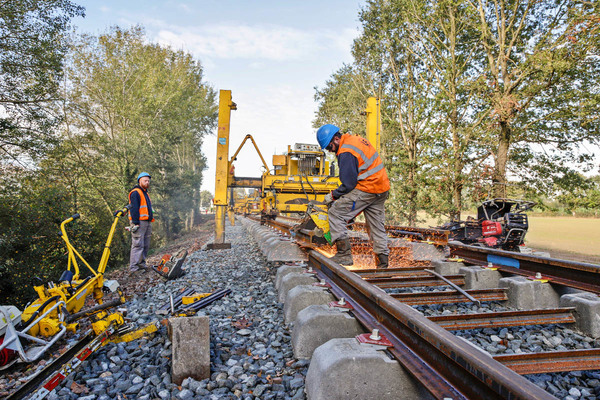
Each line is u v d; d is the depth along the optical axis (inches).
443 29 596.7
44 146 506.3
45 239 471.5
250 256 361.7
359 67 805.2
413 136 698.2
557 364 90.0
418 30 647.8
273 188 460.8
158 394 100.0
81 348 121.3
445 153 570.9
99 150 745.6
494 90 529.0
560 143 535.8
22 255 435.8
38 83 491.2
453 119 584.7
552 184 561.0
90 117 804.6
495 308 157.2
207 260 351.6
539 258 162.6
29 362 121.2
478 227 321.7
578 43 429.7
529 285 153.1
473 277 180.4
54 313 130.2
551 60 439.2
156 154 1052.5
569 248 504.4
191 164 2094.0
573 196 542.0
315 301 145.2
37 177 517.0
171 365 114.4
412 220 644.1
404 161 631.2
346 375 80.6
